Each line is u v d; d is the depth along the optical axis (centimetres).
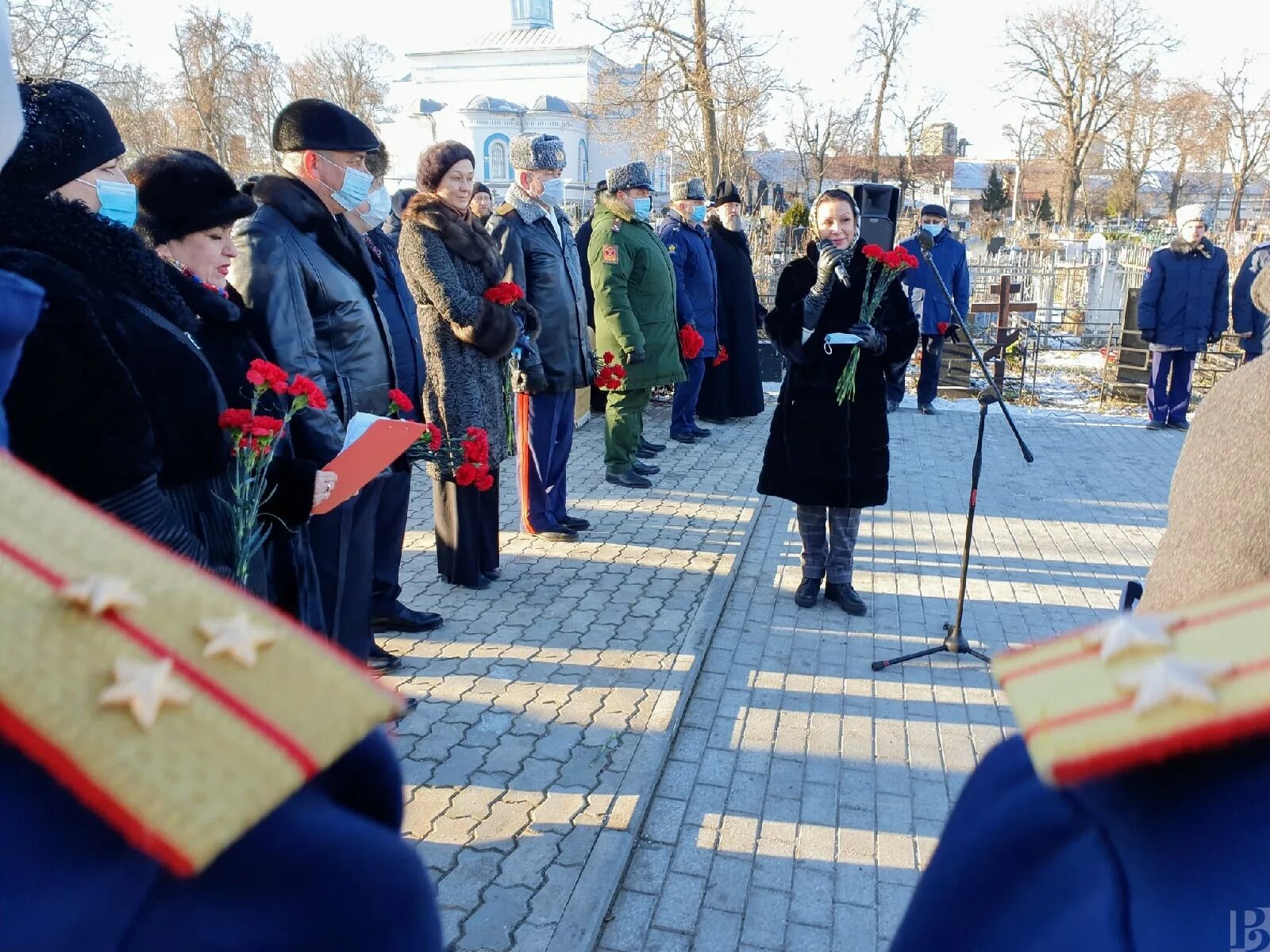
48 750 49
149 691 51
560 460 558
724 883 279
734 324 862
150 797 49
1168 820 57
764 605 483
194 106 2903
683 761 343
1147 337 884
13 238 174
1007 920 64
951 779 335
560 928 250
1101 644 60
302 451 297
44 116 179
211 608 58
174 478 203
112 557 58
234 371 249
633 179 623
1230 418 112
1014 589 517
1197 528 111
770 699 388
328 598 326
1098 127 4359
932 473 748
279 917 58
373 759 72
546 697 373
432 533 585
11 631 51
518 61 4966
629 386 654
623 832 290
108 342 166
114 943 51
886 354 440
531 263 511
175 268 238
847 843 299
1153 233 2898
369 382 334
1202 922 51
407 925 65
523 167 504
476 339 424
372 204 367
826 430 446
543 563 524
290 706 56
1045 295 1611
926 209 901
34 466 156
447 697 372
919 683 404
